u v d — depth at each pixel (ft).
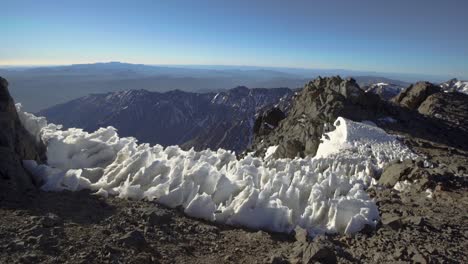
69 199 30.19
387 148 86.79
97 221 26.76
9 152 31.22
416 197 46.39
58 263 20.29
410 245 29.53
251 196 33.88
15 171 30.63
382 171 63.10
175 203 33.94
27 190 30.17
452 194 46.26
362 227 33.01
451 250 29.40
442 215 38.58
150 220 28.60
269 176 43.09
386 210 39.45
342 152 84.12
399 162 60.90
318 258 25.05
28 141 36.58
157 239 26.04
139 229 26.96
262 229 32.68
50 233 23.21
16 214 25.22
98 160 42.60
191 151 50.90
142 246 24.18
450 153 89.35
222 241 28.32
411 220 35.17
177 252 24.94
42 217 24.90
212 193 36.96
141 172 36.78
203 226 30.32
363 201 35.42
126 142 47.50
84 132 47.50
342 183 44.14
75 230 24.45
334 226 33.14
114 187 35.58
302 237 29.63
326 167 64.64
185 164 40.32
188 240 27.27
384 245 29.50
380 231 32.53
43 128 45.98
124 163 38.91
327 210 35.06
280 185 39.11
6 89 35.35
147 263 22.48
